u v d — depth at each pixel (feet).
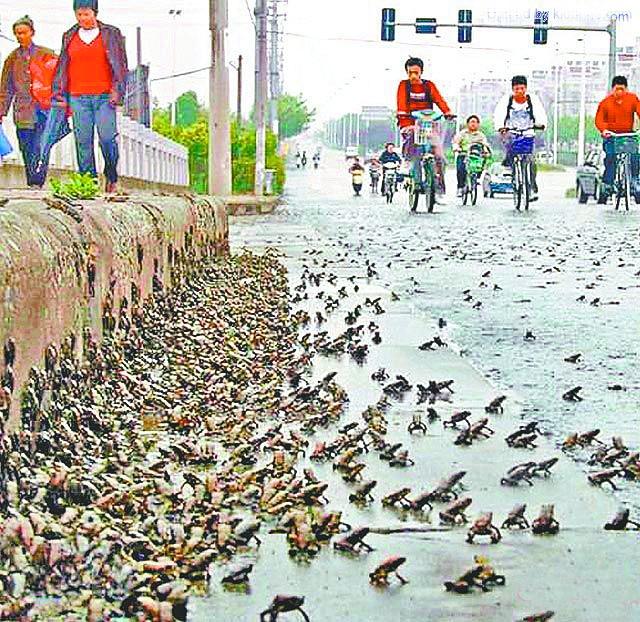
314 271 40.78
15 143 68.90
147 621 10.34
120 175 81.76
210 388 20.38
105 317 20.39
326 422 17.87
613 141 87.35
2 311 13.78
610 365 22.62
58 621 10.37
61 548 11.35
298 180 254.47
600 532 12.89
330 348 24.16
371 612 10.71
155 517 13.00
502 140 88.94
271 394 19.79
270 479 14.47
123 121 85.51
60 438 15.69
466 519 13.26
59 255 16.88
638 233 61.67
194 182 179.22
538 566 11.85
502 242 55.57
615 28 177.88
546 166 327.06
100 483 14.10
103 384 19.24
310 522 12.80
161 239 27.61
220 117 105.81
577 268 42.04
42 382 15.53
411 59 85.51
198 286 34.09
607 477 14.70
